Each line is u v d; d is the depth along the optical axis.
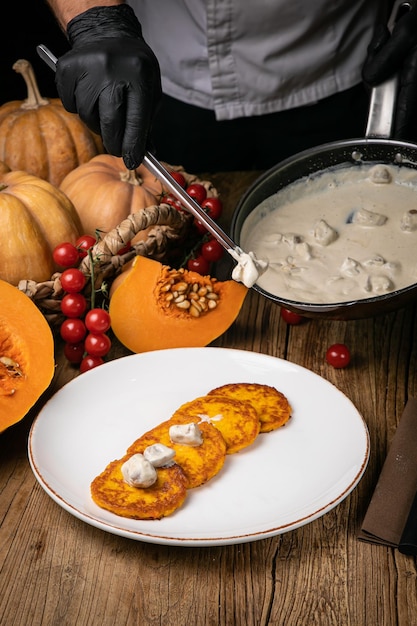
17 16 2.14
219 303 1.22
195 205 1.14
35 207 1.23
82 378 1.11
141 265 1.19
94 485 0.97
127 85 1.14
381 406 1.15
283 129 1.65
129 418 1.08
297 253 1.22
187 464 0.99
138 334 1.20
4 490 1.05
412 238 1.22
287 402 1.08
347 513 1.02
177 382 1.12
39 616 0.93
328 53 1.55
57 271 1.24
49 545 0.99
